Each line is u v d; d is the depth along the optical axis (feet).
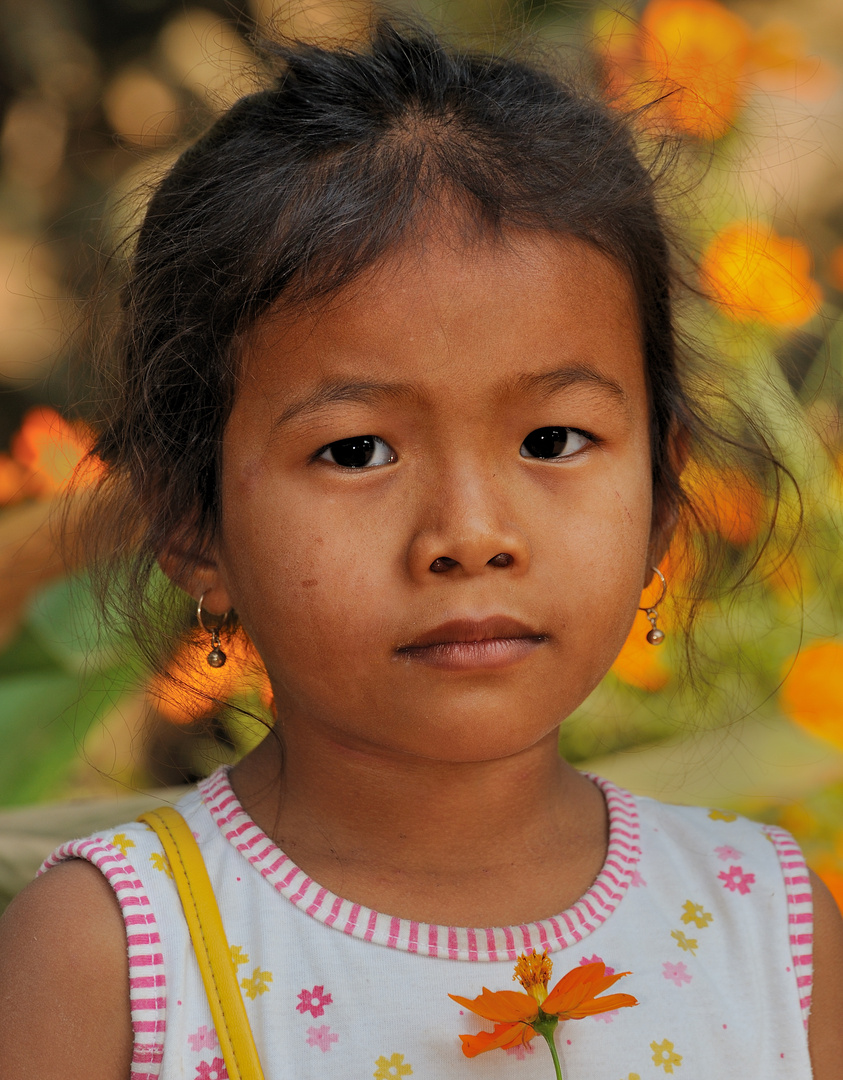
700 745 7.74
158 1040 3.71
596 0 7.83
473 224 3.69
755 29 13.12
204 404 4.05
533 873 4.12
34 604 7.84
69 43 14.84
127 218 5.42
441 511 3.55
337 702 3.69
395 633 3.57
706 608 7.12
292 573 3.66
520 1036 3.54
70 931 3.77
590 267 3.86
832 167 12.21
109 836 4.01
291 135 4.08
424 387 3.58
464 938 3.90
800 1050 4.09
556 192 3.85
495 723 3.62
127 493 4.64
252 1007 3.78
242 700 6.35
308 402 3.64
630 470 3.95
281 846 4.07
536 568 3.67
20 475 8.52
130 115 14.30
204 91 7.47
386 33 4.85
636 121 4.86
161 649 4.88
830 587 7.59
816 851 7.22
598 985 3.49
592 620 3.77
